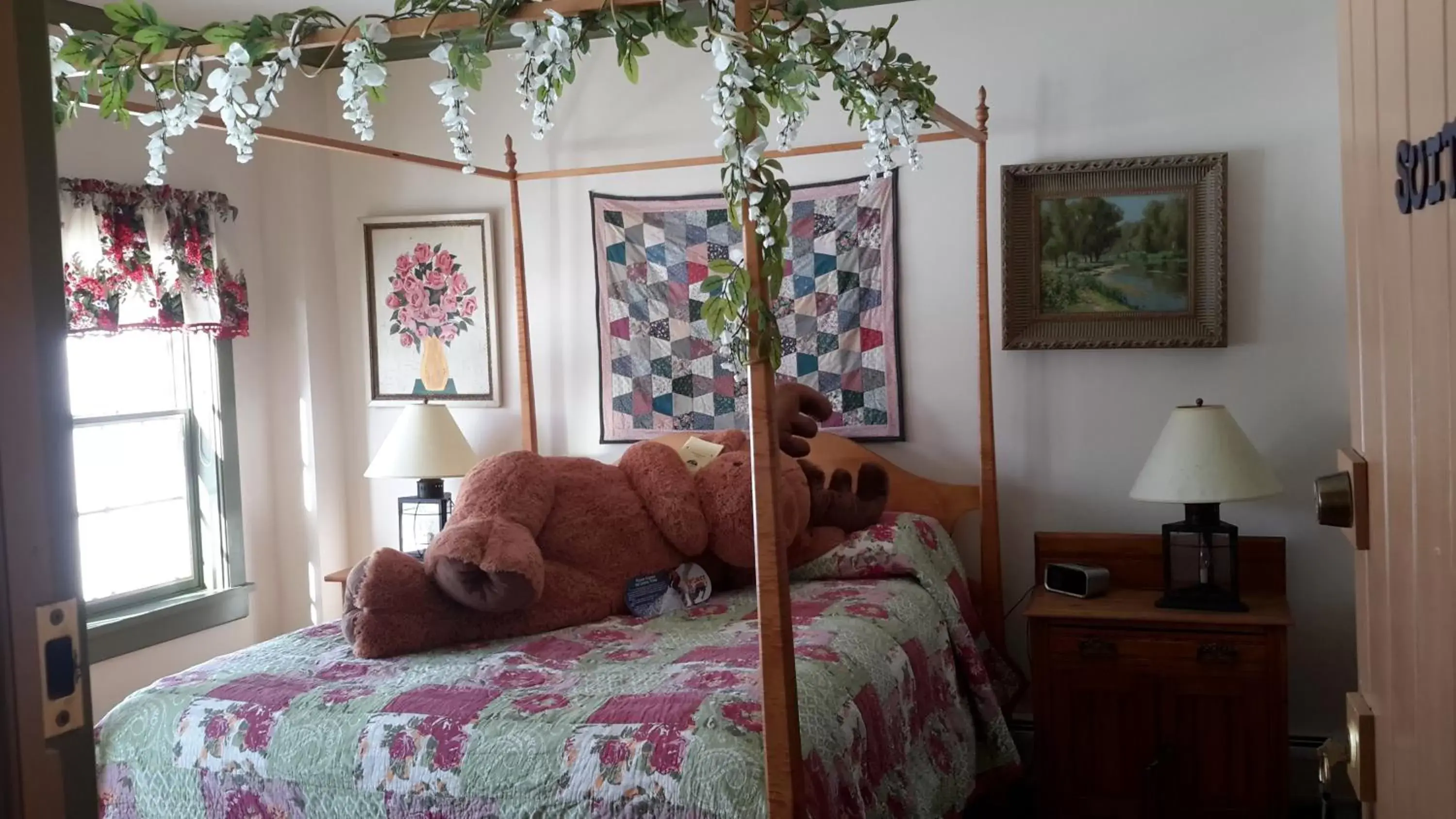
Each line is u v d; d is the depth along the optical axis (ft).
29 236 2.33
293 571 14.26
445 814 6.85
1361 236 3.25
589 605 9.78
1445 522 2.44
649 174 13.38
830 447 12.60
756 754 6.55
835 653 8.14
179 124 7.29
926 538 11.27
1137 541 11.48
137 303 11.72
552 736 6.91
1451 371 2.33
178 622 12.53
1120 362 11.87
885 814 7.80
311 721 7.43
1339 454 3.88
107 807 7.70
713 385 13.25
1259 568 11.21
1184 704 10.32
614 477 10.64
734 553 10.49
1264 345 11.43
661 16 6.09
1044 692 10.66
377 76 6.57
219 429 13.20
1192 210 11.44
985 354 11.59
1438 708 2.57
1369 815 3.48
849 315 12.64
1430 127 2.46
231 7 11.80
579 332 13.76
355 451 14.67
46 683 2.33
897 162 12.44
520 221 13.39
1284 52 11.21
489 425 14.17
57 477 2.37
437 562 8.96
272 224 14.02
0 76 2.26
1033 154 11.97
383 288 14.37
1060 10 11.80
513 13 6.31
